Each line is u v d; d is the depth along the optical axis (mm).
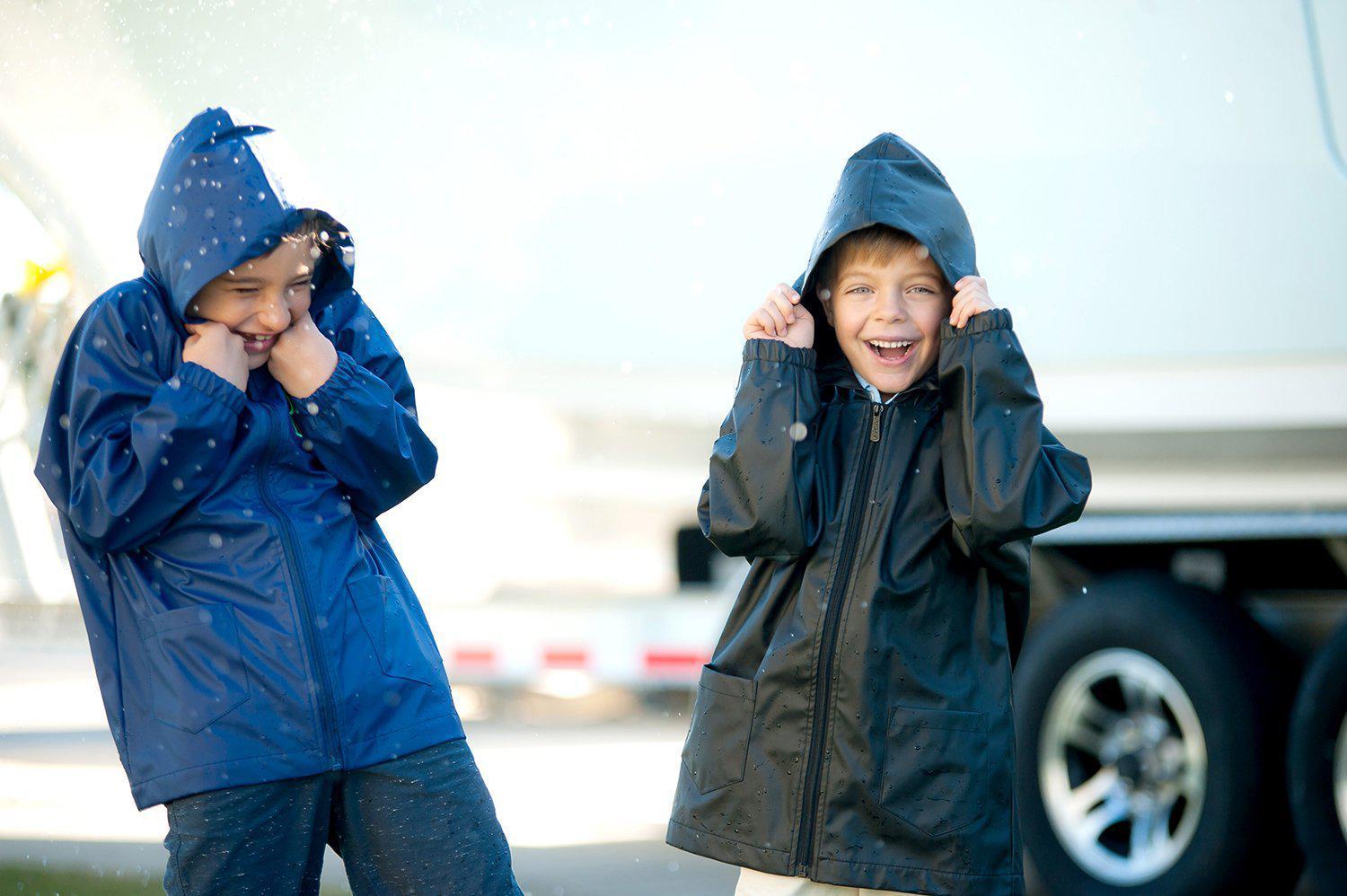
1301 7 13742
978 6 14750
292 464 8781
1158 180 14172
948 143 14867
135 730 8344
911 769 8531
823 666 8688
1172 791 14008
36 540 22500
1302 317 13648
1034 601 15117
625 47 15836
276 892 8359
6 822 16266
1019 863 8695
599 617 16609
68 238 18984
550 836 15531
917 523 8820
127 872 14211
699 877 14328
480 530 16750
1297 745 13047
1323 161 13680
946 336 8836
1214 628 13680
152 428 8172
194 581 8430
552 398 16281
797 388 8984
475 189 16297
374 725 8516
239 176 8359
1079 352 14367
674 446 16016
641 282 15898
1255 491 13891
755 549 8922
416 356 16578
